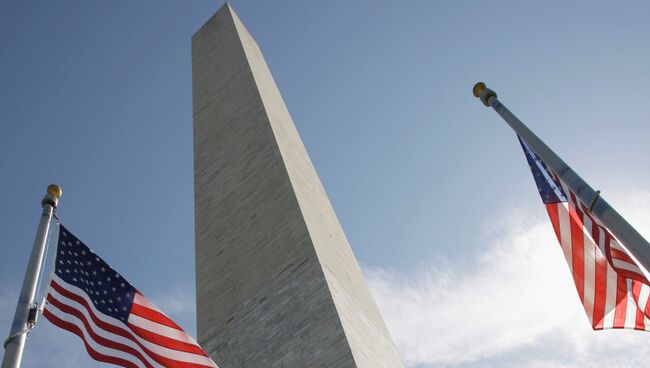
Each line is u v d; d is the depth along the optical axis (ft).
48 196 43.93
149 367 39.32
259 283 76.13
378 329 76.54
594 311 45.91
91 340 39.09
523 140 51.98
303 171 95.50
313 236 77.20
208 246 87.15
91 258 42.37
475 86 56.54
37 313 37.63
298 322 68.23
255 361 68.23
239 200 89.40
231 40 124.77
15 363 35.01
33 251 40.50
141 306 41.78
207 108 114.01
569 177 44.11
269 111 101.71
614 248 43.98
